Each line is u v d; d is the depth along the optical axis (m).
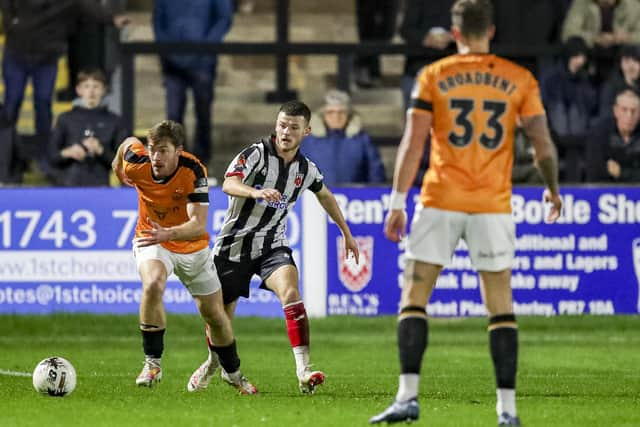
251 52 54.50
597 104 54.31
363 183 52.50
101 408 26.14
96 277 49.53
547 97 54.34
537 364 39.31
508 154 22.70
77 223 49.44
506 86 22.62
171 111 55.09
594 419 24.89
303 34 65.56
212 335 29.53
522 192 49.50
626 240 49.69
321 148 52.16
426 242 22.48
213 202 49.16
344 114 52.25
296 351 29.75
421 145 22.50
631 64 52.91
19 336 48.09
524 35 54.62
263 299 49.97
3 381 32.47
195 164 28.77
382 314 49.75
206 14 54.97
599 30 54.38
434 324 50.34
